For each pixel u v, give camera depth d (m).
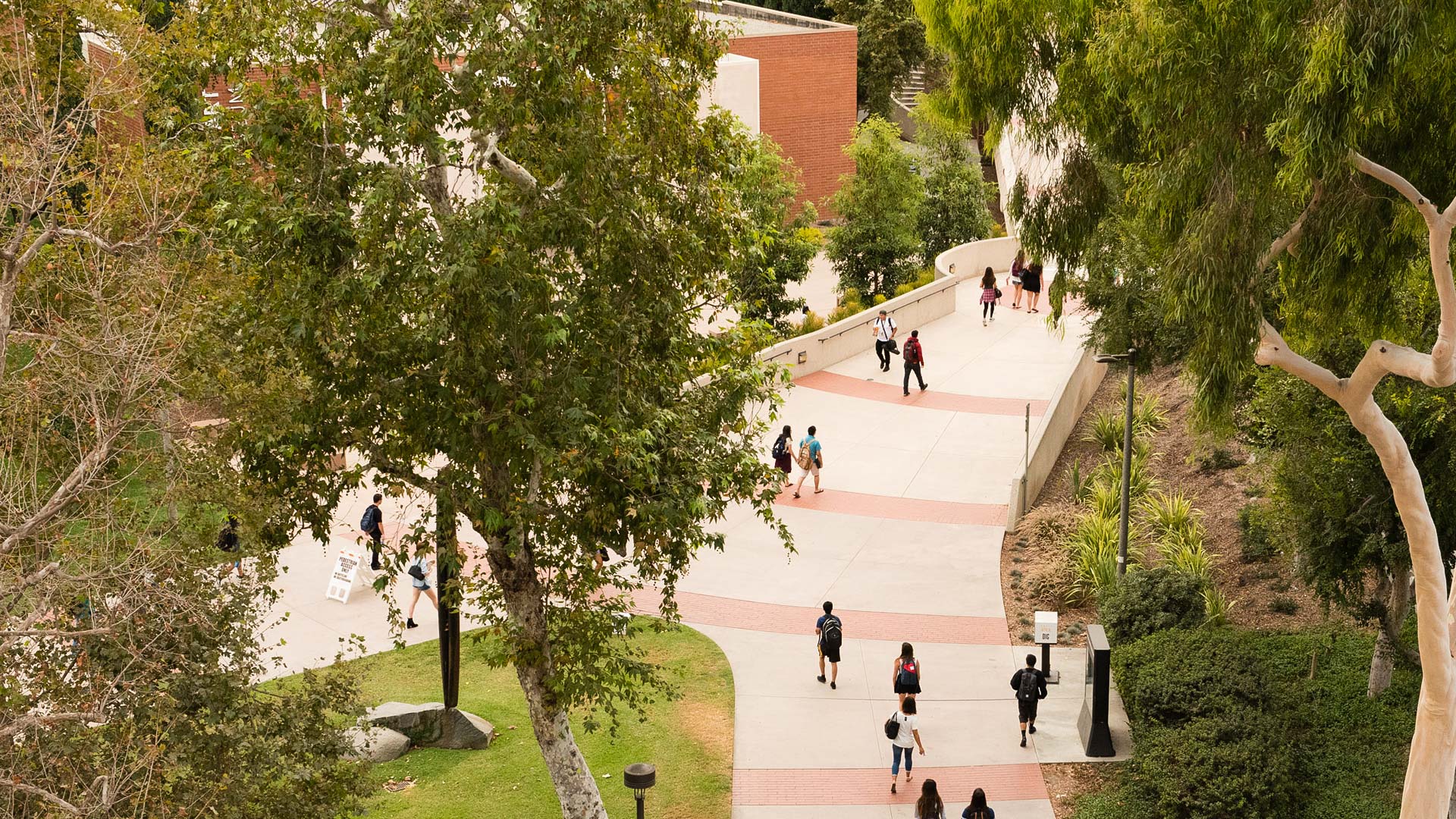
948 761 22.42
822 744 23.05
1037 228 22.08
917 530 32.09
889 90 80.00
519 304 15.14
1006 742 22.97
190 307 15.45
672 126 16.84
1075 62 18.19
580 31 15.03
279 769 15.54
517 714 24.06
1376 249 17.52
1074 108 18.52
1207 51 14.92
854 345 44.81
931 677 25.33
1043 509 32.38
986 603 28.42
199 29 15.90
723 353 18.58
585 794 18.72
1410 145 16.56
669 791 21.53
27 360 19.80
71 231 15.29
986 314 48.22
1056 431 35.81
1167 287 16.44
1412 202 15.48
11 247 14.40
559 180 16.16
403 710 23.00
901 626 27.47
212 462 16.14
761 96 67.31
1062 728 23.36
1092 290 26.22
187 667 14.60
